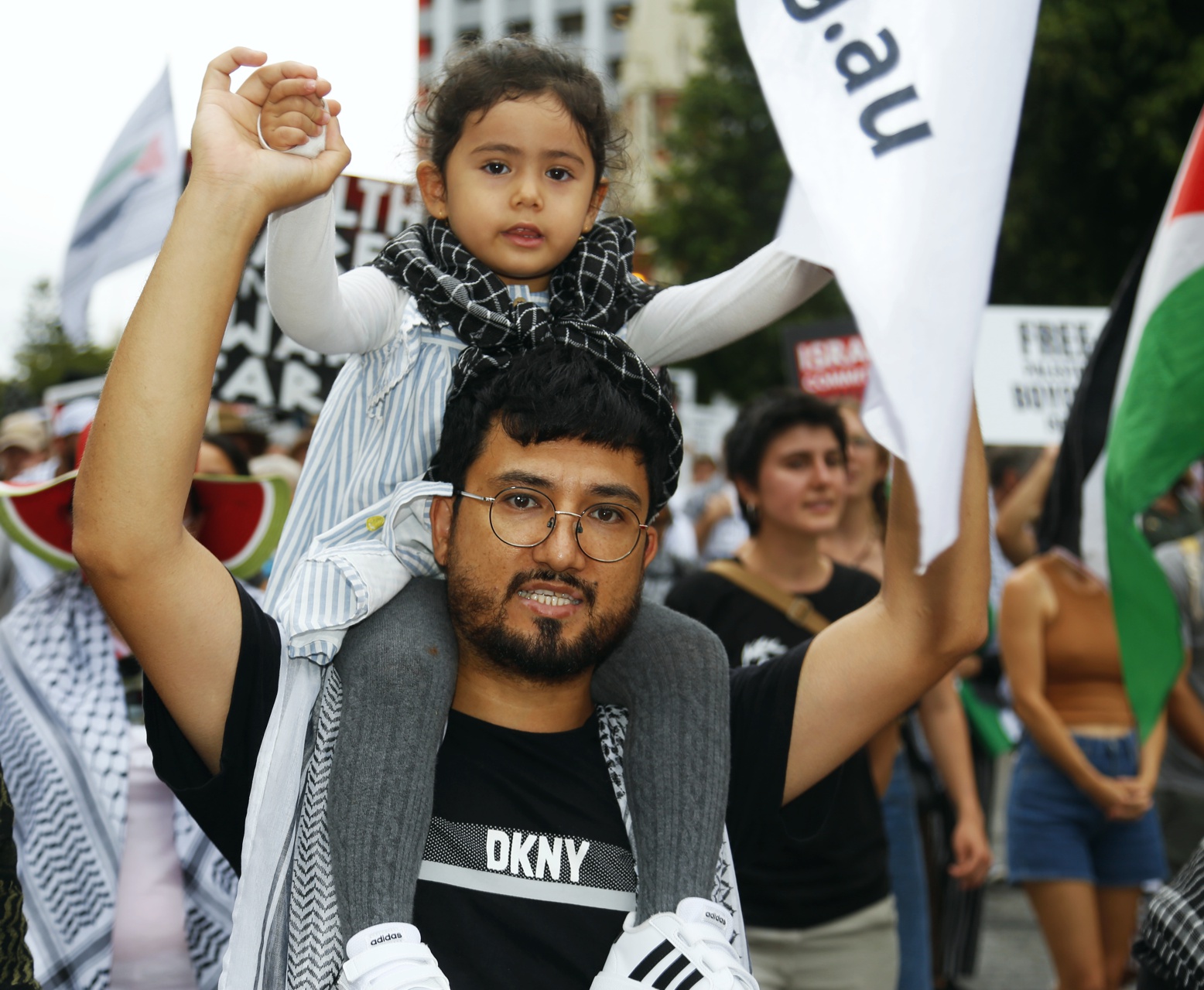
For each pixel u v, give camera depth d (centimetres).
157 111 667
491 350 196
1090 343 676
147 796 286
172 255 162
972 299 144
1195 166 330
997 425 670
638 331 221
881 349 143
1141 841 441
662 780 179
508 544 175
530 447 177
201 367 163
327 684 179
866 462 449
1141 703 344
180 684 172
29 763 285
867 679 187
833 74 158
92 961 274
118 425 160
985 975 571
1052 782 436
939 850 468
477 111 221
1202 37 1681
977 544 184
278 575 206
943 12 153
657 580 798
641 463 182
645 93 3712
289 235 176
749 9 165
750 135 2636
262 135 169
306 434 661
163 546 164
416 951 157
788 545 365
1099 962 428
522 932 171
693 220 2608
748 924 324
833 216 151
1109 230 1808
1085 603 446
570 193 222
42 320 3197
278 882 168
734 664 352
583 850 177
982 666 546
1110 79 1700
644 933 165
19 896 161
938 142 149
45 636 296
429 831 175
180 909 280
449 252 213
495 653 178
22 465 755
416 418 204
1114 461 344
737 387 2506
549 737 185
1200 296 328
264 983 164
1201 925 200
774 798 190
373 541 191
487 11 6006
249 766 176
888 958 332
